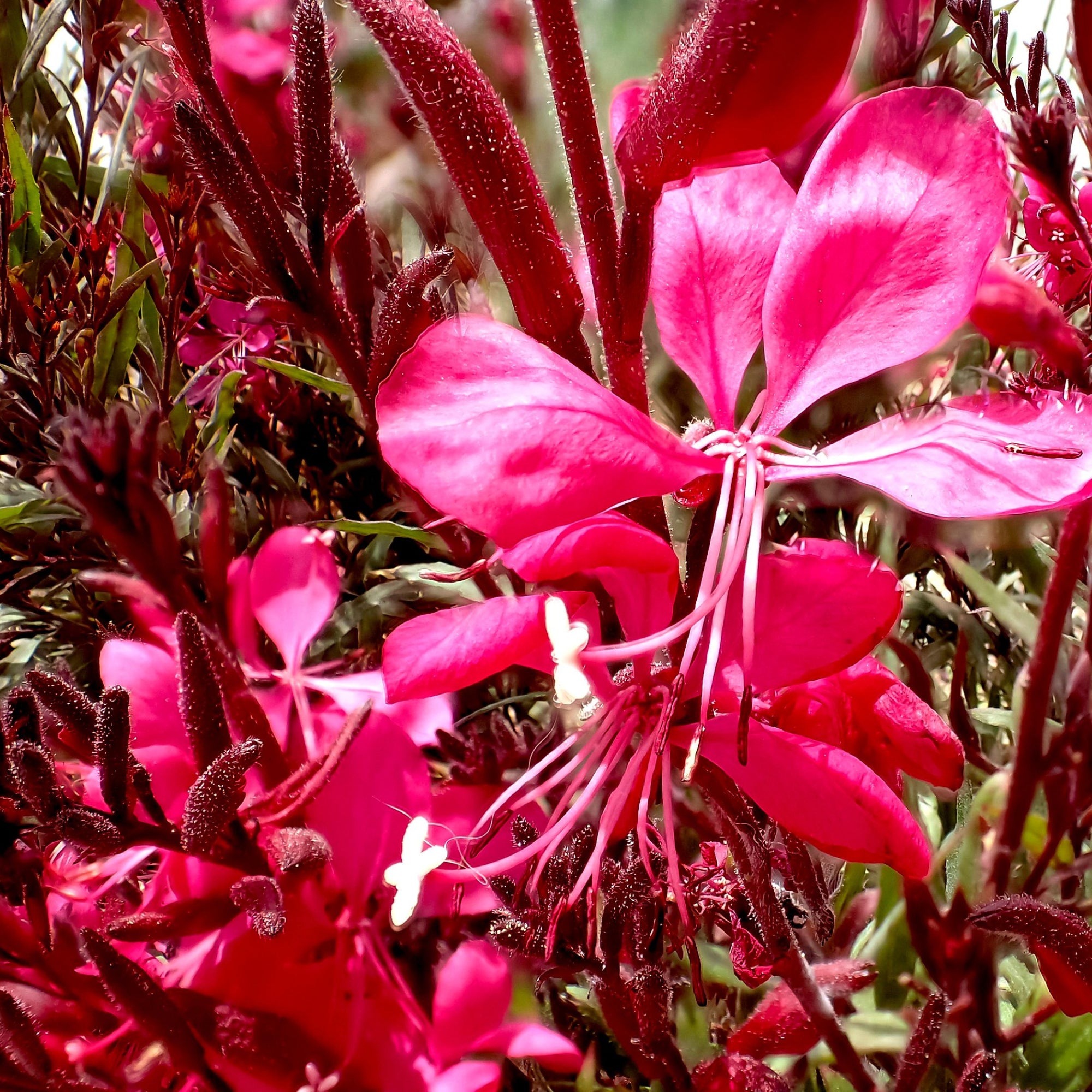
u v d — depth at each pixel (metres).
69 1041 0.09
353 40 0.10
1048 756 0.10
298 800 0.09
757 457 0.09
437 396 0.08
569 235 0.10
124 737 0.08
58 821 0.08
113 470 0.08
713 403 0.09
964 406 0.09
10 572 0.14
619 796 0.09
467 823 0.10
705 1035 0.11
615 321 0.09
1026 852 0.12
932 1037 0.09
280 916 0.08
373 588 0.13
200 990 0.09
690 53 0.08
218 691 0.09
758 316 0.09
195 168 0.10
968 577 0.11
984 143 0.08
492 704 0.12
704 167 0.08
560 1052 0.10
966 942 0.11
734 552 0.09
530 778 0.09
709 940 0.11
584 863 0.09
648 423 0.08
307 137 0.09
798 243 0.09
